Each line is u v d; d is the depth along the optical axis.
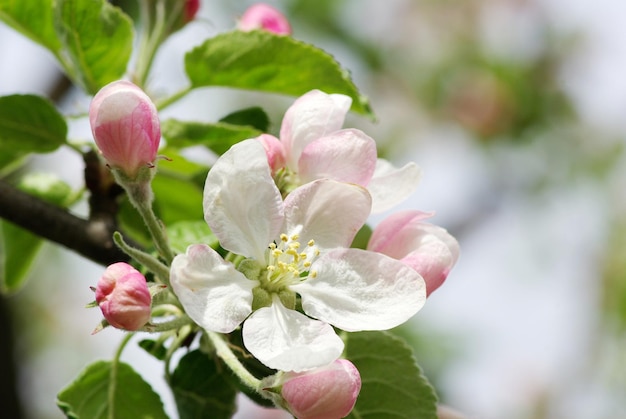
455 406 0.82
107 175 0.48
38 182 0.50
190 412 0.46
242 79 0.48
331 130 0.43
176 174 0.49
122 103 0.42
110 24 0.47
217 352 0.42
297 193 0.42
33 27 0.49
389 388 0.45
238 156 0.41
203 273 0.41
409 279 0.42
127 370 0.46
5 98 0.47
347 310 0.42
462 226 0.91
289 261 0.42
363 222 0.42
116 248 0.48
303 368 0.40
